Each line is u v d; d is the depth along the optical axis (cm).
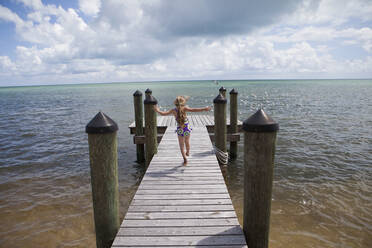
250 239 298
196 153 669
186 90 7119
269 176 276
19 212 566
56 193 669
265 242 296
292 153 998
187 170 544
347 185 688
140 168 893
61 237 476
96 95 5984
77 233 489
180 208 380
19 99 4991
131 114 2377
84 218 543
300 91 5859
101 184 288
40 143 1242
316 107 2605
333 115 2016
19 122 1931
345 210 555
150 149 648
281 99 3650
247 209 294
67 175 805
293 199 611
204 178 498
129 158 1016
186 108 568
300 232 476
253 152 273
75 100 4384
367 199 605
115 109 2825
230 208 379
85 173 822
